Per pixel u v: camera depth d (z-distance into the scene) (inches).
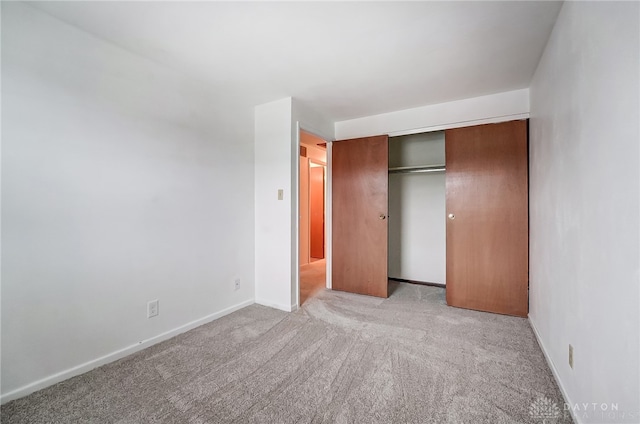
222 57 79.2
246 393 59.6
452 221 112.3
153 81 81.2
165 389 60.9
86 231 67.0
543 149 78.2
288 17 61.9
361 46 73.9
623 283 35.4
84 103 66.6
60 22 62.4
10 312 56.0
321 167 225.0
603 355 40.6
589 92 45.9
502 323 95.6
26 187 57.7
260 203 116.6
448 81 95.1
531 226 96.7
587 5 46.6
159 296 82.9
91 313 68.1
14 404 55.4
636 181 32.5
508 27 66.0
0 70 54.6
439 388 60.9
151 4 57.3
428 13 60.8
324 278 163.5
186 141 90.5
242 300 112.4
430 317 101.6
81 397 58.0
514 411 53.7
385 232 125.7
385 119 128.3
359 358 73.5
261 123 116.3
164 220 84.1
